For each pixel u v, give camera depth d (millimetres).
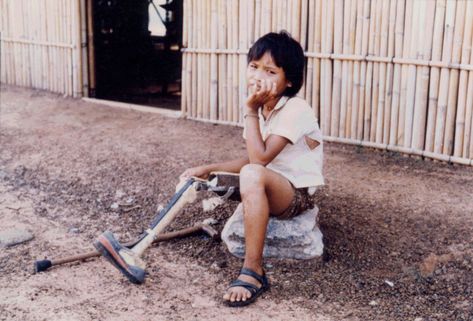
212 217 4254
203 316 3037
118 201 4590
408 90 5359
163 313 3062
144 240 3225
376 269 3561
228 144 5879
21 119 6883
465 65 5023
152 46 9758
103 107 7445
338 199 4438
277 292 3283
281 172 3441
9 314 3025
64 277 3418
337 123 5836
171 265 3602
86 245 3881
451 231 3916
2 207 4484
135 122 6734
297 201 3463
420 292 3322
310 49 5852
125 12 9297
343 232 3969
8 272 3482
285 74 3289
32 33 8336
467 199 4398
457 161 5184
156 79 9805
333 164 5242
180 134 6242
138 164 5305
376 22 5434
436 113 5266
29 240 3932
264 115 3475
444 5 5066
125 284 3352
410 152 5426
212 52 6496
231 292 3154
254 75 3283
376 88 5535
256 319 3018
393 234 3920
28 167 5324
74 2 7688
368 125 5648
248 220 3174
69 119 6859
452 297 3275
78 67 7867
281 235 3551
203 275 3482
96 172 5156
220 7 6359
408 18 5262
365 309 3143
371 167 5160
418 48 5250
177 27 9695
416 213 4180
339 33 5652
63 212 4414
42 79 8391
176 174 5059
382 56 5453
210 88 6625
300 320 3014
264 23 6062
